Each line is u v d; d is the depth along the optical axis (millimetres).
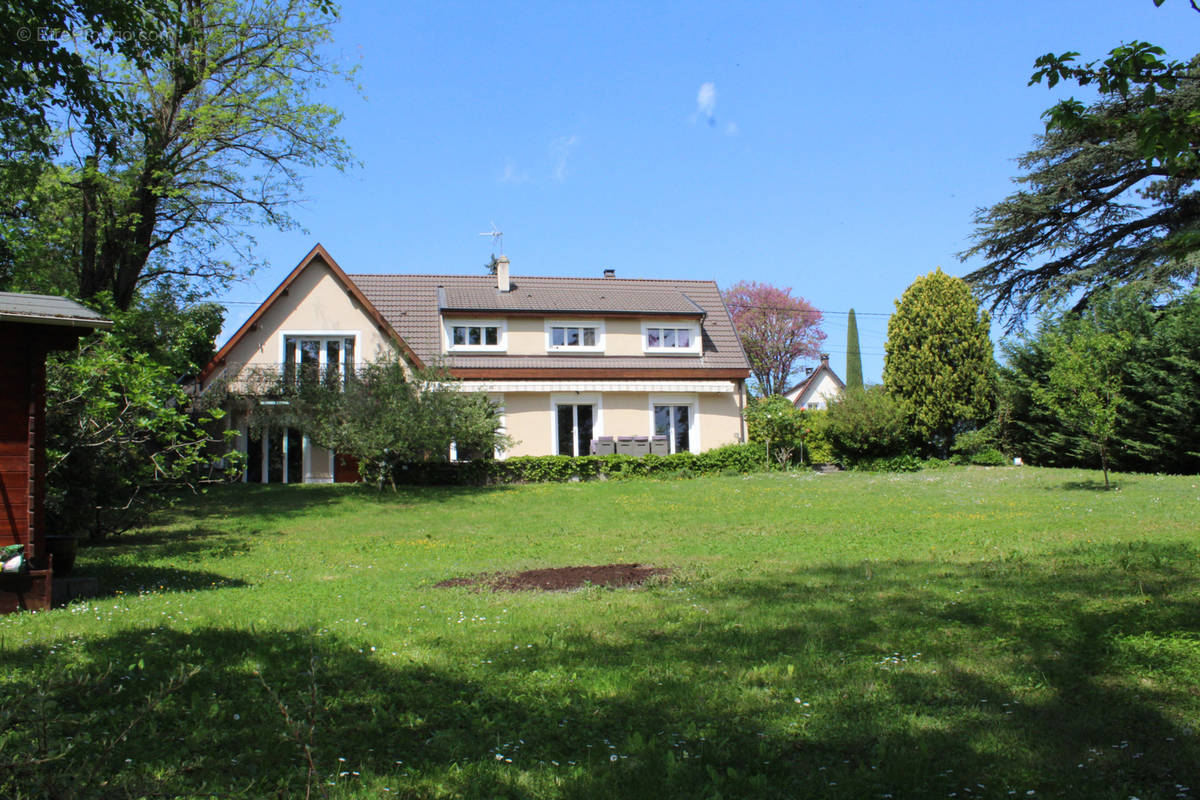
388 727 5703
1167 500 18422
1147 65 6418
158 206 25703
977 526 16188
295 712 5812
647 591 10617
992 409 31156
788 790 4703
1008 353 30172
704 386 33031
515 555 14555
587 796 4648
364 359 26969
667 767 4945
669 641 7895
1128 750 5051
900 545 14203
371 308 29844
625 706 6109
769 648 7531
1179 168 6645
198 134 23516
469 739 5477
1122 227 34375
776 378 67188
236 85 24781
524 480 28656
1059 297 33094
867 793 4621
